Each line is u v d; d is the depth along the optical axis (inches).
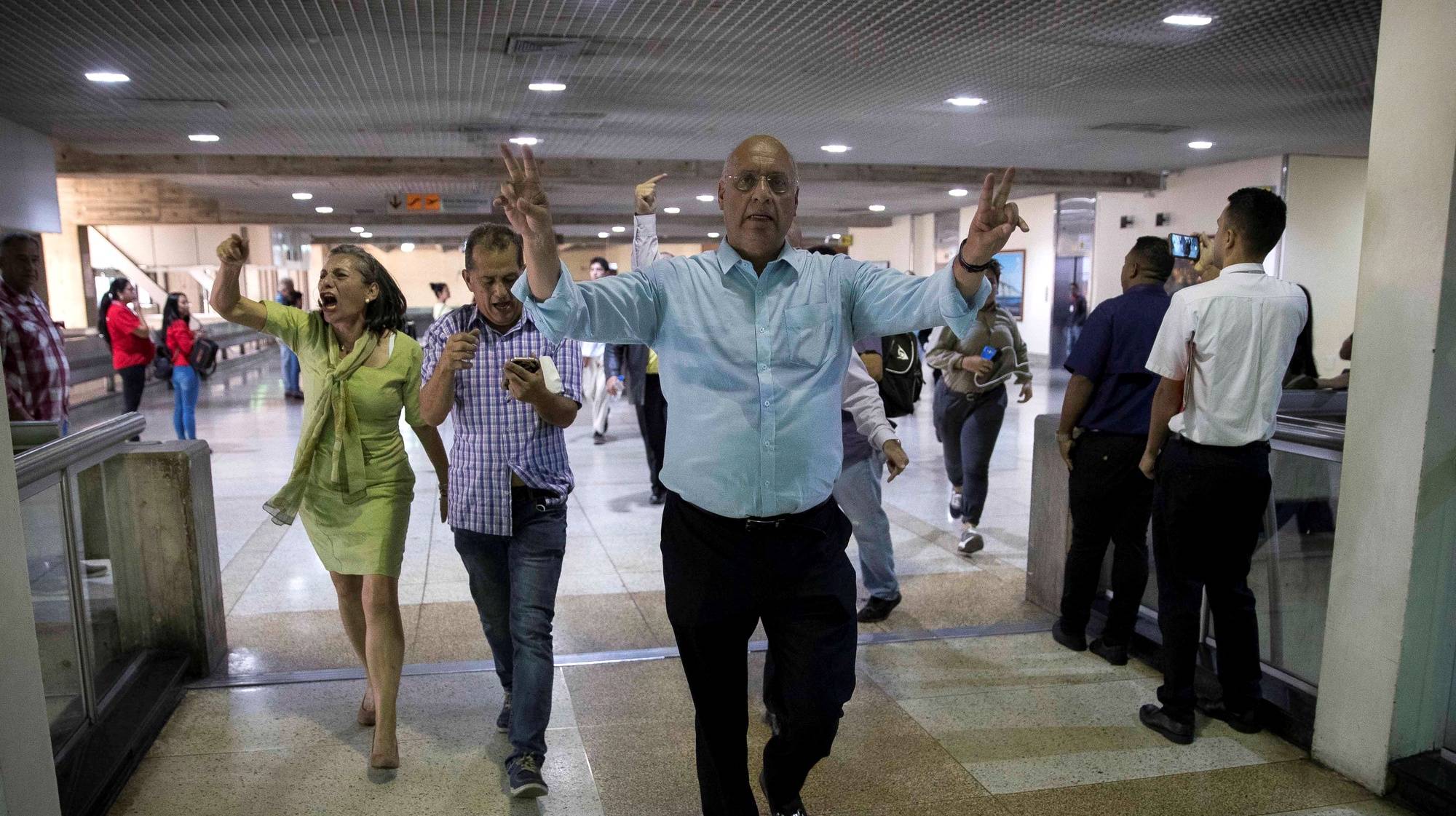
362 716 128.8
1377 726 111.7
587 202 759.1
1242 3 207.9
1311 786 114.5
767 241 84.4
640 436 385.7
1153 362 121.6
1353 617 114.2
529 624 110.4
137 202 683.4
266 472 309.0
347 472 112.0
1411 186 105.5
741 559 87.6
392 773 116.4
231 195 663.1
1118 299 142.9
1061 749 123.7
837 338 88.3
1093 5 207.5
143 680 135.2
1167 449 123.3
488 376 110.4
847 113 345.1
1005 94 311.7
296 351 117.1
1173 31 229.9
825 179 529.3
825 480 88.7
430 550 219.1
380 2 199.5
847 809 109.6
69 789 105.1
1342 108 342.6
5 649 70.2
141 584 141.0
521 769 107.5
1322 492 129.6
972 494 213.8
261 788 112.8
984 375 205.5
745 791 93.2
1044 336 706.8
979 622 170.6
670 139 407.5
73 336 571.5
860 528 165.8
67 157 447.8
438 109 330.6
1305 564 134.0
